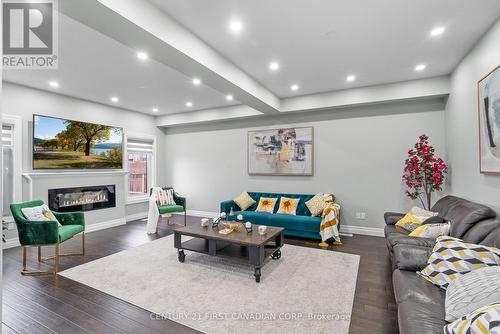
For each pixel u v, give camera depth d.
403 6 2.26
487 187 2.66
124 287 2.71
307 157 5.16
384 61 3.37
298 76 3.89
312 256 3.59
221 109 5.80
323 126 5.05
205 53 2.88
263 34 2.71
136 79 4.00
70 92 4.63
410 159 4.03
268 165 5.55
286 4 2.22
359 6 2.25
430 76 3.89
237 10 2.31
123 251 3.83
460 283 1.55
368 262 3.36
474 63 2.94
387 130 4.55
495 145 2.42
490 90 2.48
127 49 3.01
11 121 4.08
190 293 2.58
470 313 1.27
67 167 4.74
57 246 3.11
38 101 4.42
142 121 6.35
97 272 3.08
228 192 6.13
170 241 4.34
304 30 2.63
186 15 2.39
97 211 5.21
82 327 2.07
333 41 2.86
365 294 2.54
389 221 3.63
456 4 2.23
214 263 3.36
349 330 2.00
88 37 2.74
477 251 1.78
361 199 4.75
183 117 6.32
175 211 5.32
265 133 5.58
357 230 4.77
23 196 4.19
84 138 5.02
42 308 2.34
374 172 4.66
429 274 1.89
